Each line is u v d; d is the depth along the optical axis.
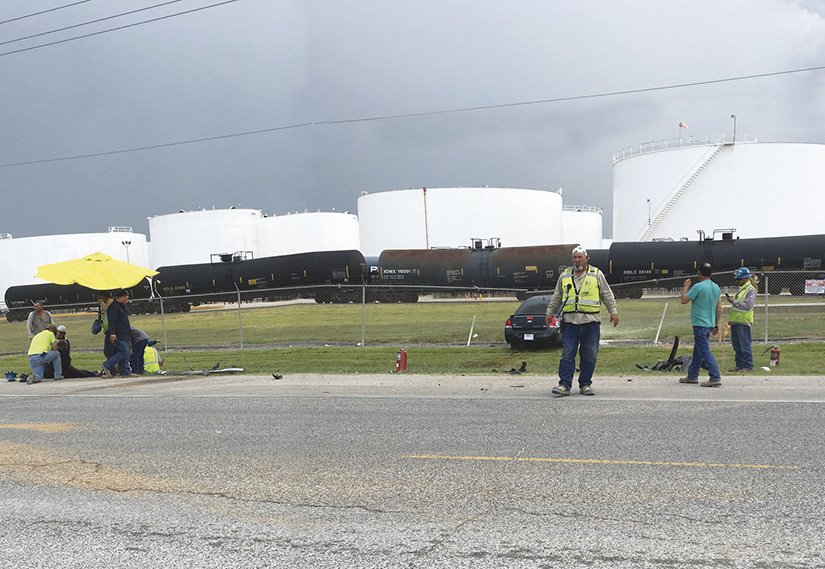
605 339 17.52
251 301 50.56
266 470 5.71
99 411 9.17
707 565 3.56
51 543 4.21
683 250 38.34
